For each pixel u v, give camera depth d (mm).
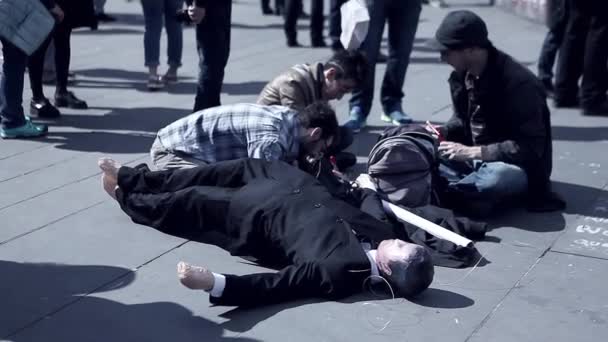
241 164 4684
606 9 7316
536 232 4996
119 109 7504
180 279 3840
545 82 8453
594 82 7504
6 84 6395
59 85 7449
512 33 11852
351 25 6691
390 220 4781
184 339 3715
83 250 4594
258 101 5695
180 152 5141
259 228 4387
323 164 4902
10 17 6148
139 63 9445
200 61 6766
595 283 4359
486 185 5094
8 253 4527
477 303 4105
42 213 5094
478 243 4820
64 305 3990
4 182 5598
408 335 3791
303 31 12000
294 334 3775
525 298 4176
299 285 4023
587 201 5500
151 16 8000
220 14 6613
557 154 6473
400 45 7094
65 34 7309
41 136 6609
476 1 15195
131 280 4262
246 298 3945
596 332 3863
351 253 4102
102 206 5223
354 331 3814
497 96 5207
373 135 6910
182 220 4781
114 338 3711
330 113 4914
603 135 6988
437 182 5199
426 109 7750
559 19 8148
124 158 6129
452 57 5148
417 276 4023
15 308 3945
